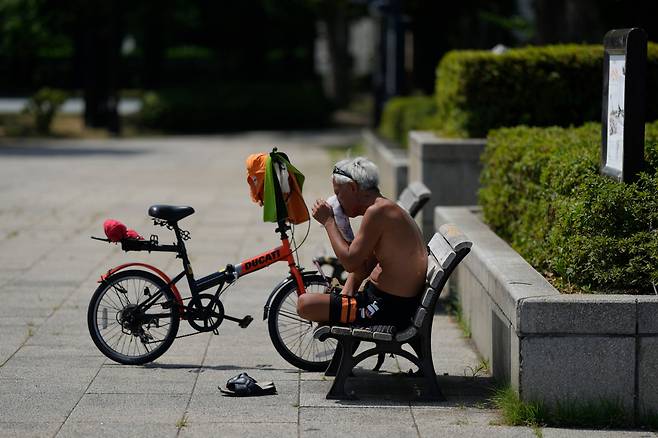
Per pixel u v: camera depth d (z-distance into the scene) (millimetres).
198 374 21203
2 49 127375
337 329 19234
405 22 67000
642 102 20172
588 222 20078
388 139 57094
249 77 121688
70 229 39875
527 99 35094
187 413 18641
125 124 103375
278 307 21438
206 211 44812
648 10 48719
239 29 118562
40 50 138125
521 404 18062
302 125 107062
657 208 19797
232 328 25125
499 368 20297
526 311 17875
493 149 28453
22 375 21016
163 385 20375
